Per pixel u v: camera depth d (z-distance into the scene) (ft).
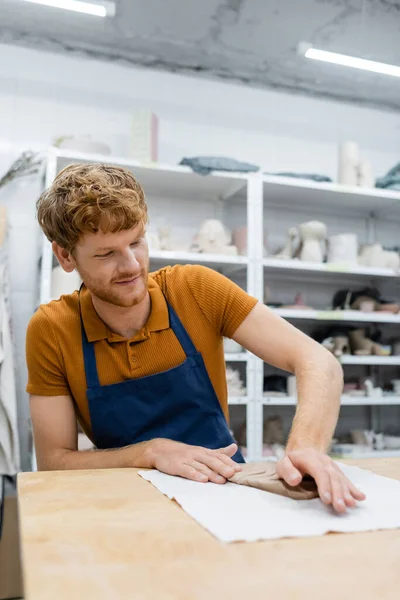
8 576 6.72
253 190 8.43
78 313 3.58
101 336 3.46
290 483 2.15
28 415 8.13
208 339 3.66
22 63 8.95
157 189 9.25
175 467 2.65
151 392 3.44
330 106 10.95
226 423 3.67
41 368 3.49
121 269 2.99
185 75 9.96
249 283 8.17
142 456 2.93
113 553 1.48
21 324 8.39
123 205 2.81
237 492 2.25
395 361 9.07
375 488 2.36
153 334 3.53
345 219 10.68
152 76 9.73
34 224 8.61
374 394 9.04
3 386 7.02
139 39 9.13
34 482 2.48
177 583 1.28
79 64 9.28
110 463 3.07
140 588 1.25
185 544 1.56
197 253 7.98
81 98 9.22
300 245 9.07
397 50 9.62
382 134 11.30
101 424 3.46
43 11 8.31
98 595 1.21
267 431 8.82
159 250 7.85
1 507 6.82
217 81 10.17
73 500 2.11
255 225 8.34
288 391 8.64
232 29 8.91
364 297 9.37
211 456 2.68
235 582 1.29
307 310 8.54
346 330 9.59
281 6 8.34
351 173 9.51
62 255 3.33
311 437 2.61
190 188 9.19
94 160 7.73
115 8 8.25
